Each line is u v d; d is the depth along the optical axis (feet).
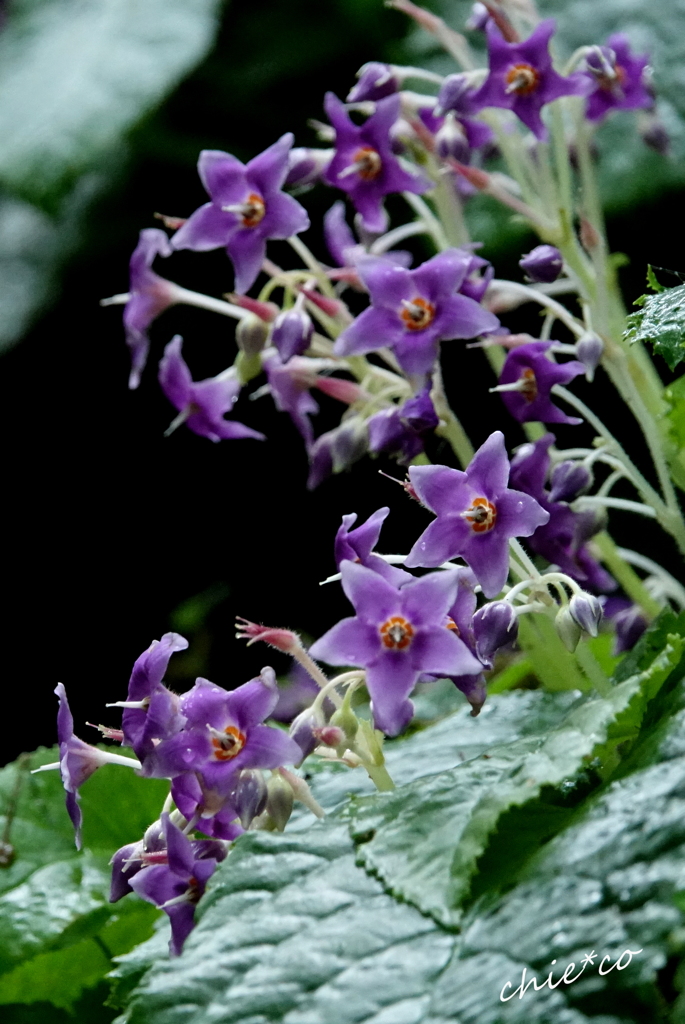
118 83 2.53
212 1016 1.66
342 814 1.72
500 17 1.85
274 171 1.84
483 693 1.73
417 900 1.66
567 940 1.63
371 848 1.69
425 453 1.89
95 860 1.91
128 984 1.78
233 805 1.72
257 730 1.71
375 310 1.81
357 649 1.70
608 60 1.86
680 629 1.79
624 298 2.58
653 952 1.61
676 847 1.63
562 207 1.88
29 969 1.87
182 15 2.60
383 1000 1.65
